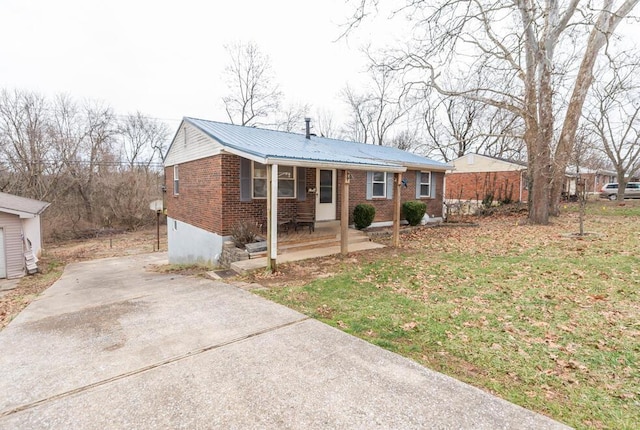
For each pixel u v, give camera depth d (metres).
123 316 4.58
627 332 3.63
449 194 25.36
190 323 4.21
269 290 5.64
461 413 2.37
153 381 2.84
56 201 22.22
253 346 3.49
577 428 2.22
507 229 11.41
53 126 23.06
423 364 3.11
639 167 23.59
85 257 15.98
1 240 10.71
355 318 4.26
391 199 13.26
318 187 11.05
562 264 6.45
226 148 8.07
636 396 2.57
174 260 13.36
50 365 3.17
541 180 11.88
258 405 2.48
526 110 11.82
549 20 10.51
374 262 7.39
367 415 2.35
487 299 4.83
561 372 2.93
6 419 2.37
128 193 25.09
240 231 8.47
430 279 5.94
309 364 3.09
